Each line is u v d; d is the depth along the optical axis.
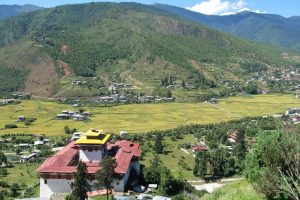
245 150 182.75
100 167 119.69
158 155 190.88
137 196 117.25
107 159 114.19
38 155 194.38
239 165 167.00
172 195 122.75
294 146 39.69
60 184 121.81
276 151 40.16
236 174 164.75
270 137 44.25
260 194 42.44
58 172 121.25
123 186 119.31
